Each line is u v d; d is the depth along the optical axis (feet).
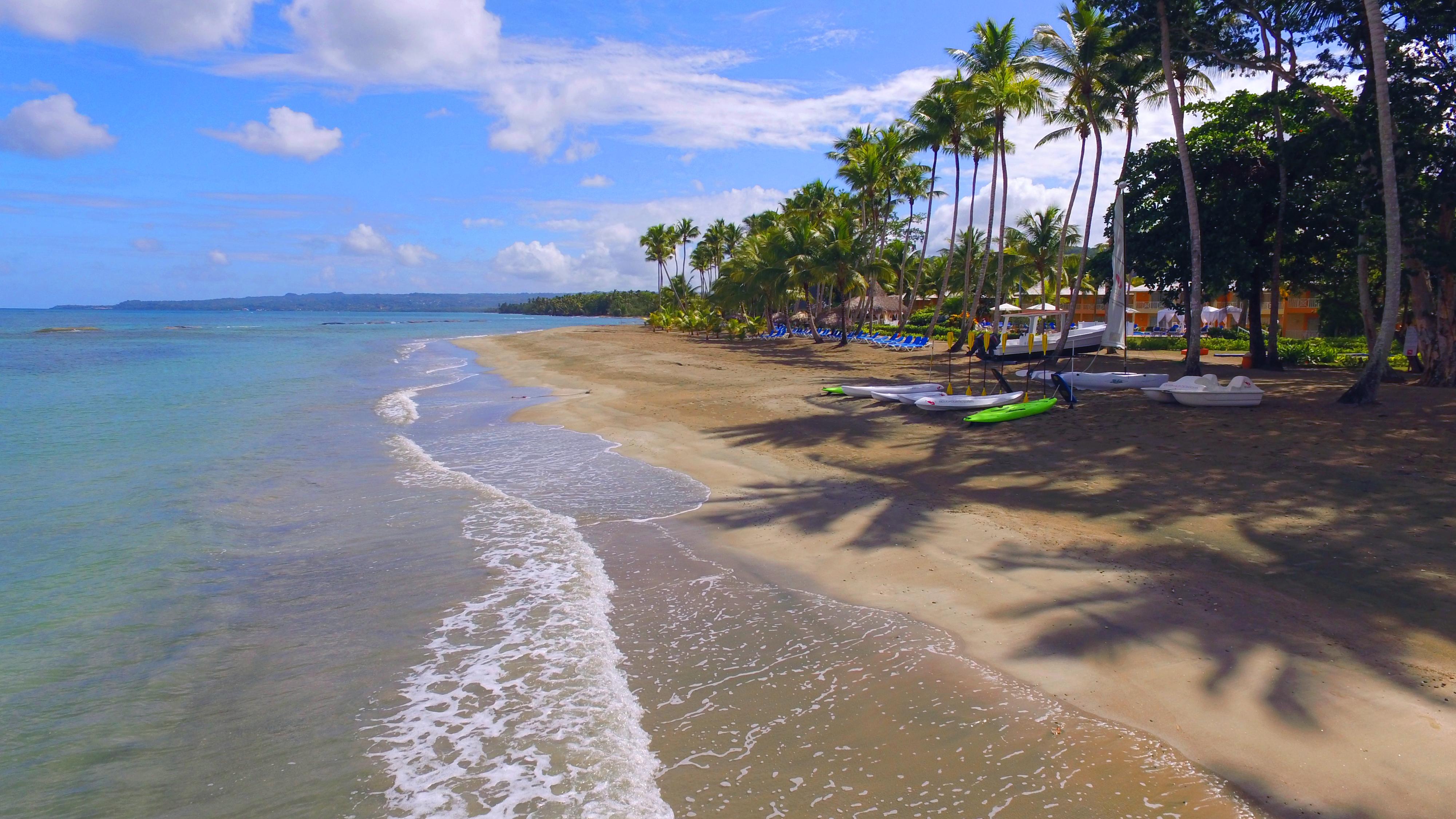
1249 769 14.82
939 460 41.09
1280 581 23.00
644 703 18.20
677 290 289.12
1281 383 62.23
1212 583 23.11
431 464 45.27
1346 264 81.71
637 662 20.30
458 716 17.81
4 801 14.80
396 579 26.50
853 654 20.31
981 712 17.29
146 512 34.83
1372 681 17.37
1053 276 195.42
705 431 53.31
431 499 37.22
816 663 19.93
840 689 18.53
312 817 14.30
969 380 60.70
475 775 15.55
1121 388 61.67
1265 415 45.32
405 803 14.66
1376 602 21.24
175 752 16.47
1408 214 55.31
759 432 51.88
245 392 82.79
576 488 39.19
